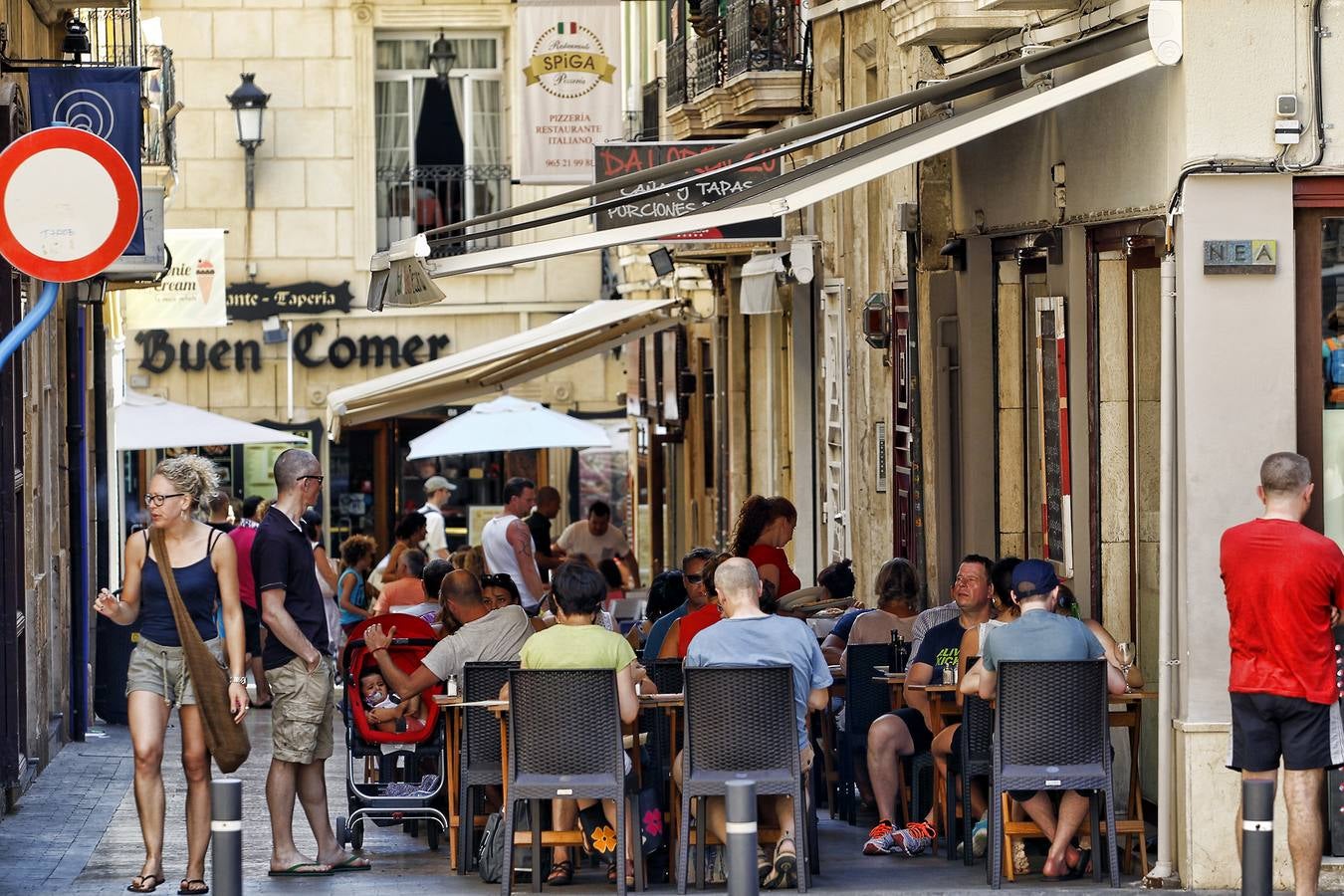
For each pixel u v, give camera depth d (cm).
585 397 5725
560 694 1786
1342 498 1859
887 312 2956
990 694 1830
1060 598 1998
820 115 3394
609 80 3550
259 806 2464
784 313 3900
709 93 3575
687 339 4922
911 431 2756
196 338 5481
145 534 1825
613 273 5547
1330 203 1831
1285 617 1633
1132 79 1938
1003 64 2022
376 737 2122
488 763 1991
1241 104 1812
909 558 2827
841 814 2320
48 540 2870
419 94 5606
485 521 5719
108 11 3453
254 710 3634
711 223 2027
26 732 2598
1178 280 1831
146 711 1828
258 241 5506
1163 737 1836
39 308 1625
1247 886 1426
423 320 5559
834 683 2353
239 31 5500
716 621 2059
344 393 3959
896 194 2872
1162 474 1838
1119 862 1891
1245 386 1819
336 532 5641
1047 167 2195
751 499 2730
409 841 2217
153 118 4259
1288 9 1812
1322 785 1659
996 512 2483
